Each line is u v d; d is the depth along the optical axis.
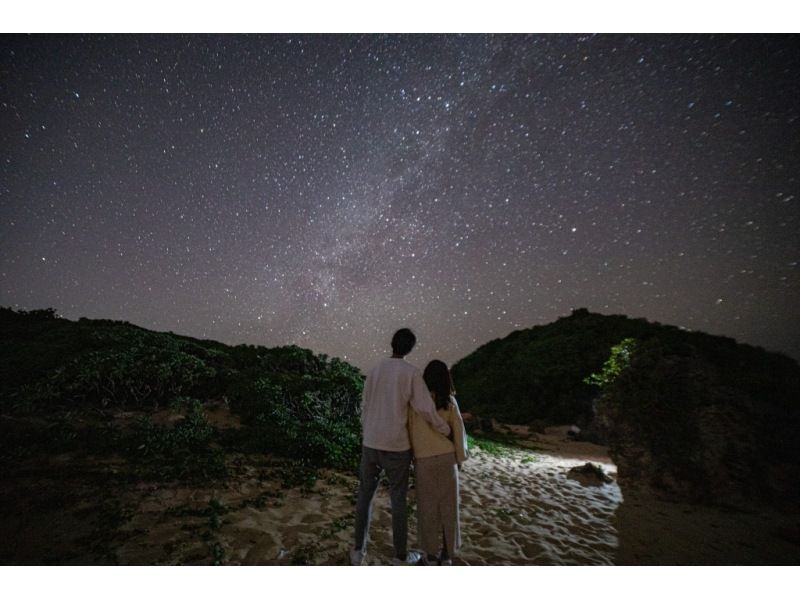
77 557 2.92
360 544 3.14
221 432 6.03
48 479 3.99
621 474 6.19
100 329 8.54
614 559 3.74
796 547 4.23
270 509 3.96
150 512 3.61
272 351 10.62
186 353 8.67
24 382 6.12
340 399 8.34
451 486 3.19
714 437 5.70
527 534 4.10
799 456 5.82
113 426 5.43
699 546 4.15
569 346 18.61
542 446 10.71
